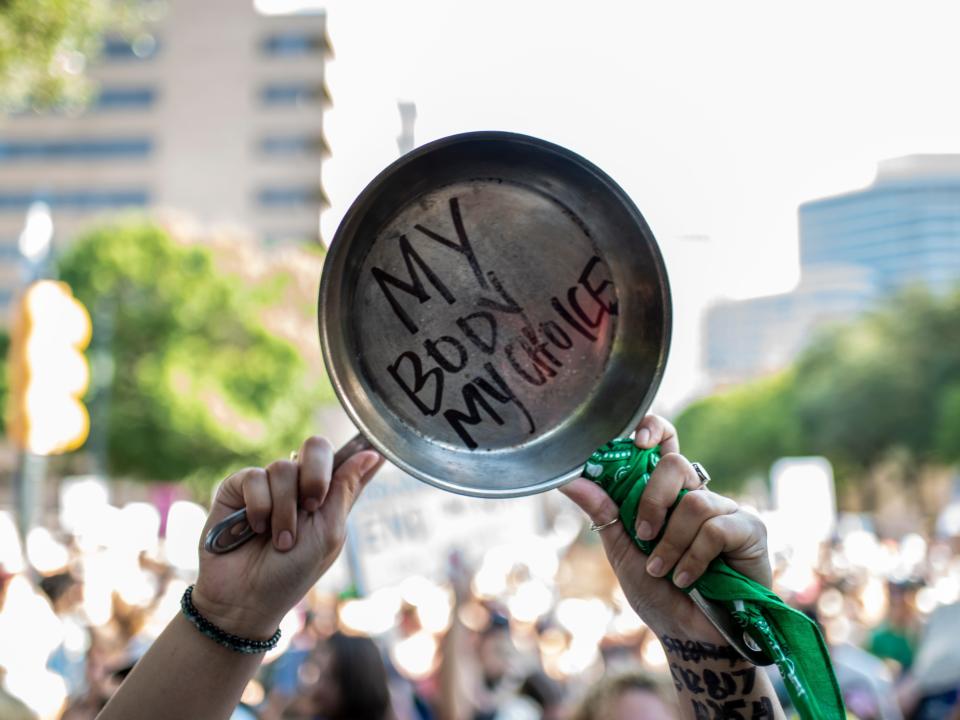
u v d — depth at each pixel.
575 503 1.46
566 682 8.74
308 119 79.62
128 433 38.75
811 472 24.42
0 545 7.26
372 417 1.40
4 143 79.62
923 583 13.87
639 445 1.46
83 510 24.12
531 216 1.43
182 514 19.61
